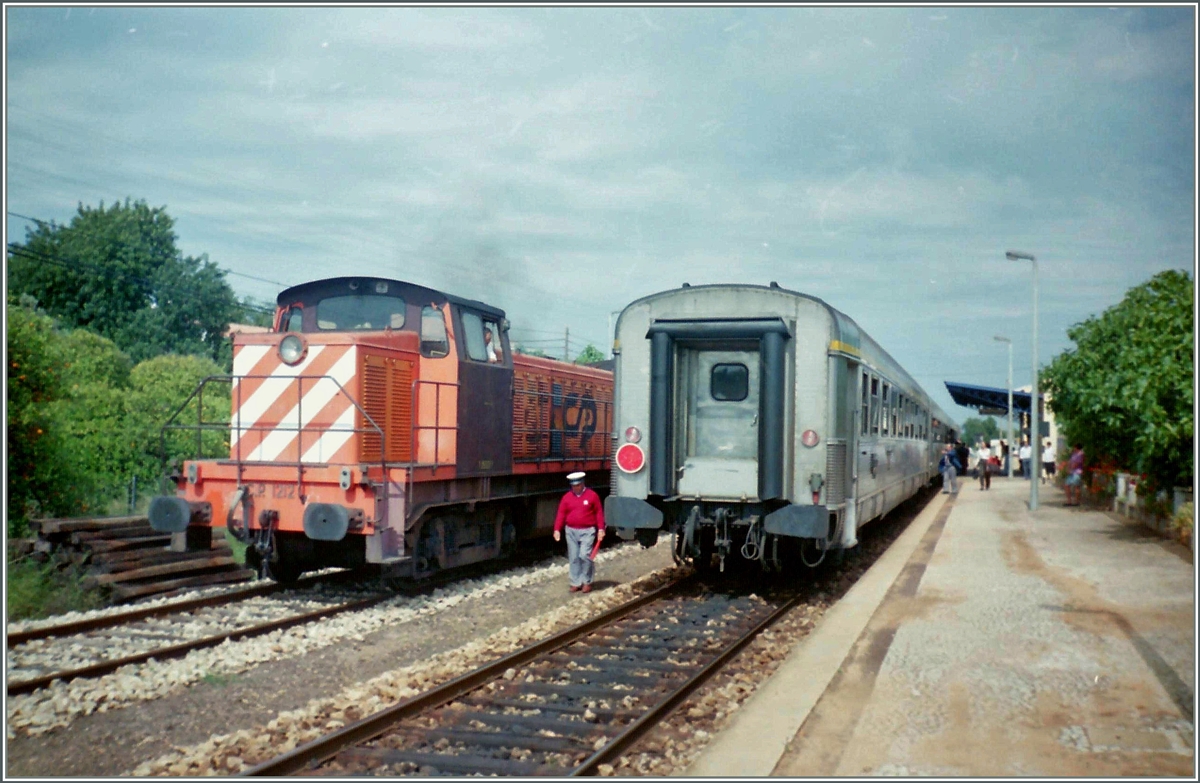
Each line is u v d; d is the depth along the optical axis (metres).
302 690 7.29
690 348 11.23
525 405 13.80
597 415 16.89
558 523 11.95
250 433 10.95
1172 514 14.41
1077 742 5.70
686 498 11.11
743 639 8.67
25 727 6.34
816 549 11.86
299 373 10.76
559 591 11.78
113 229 42.47
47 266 41.75
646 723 6.27
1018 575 11.59
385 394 11.06
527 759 5.79
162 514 10.42
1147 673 7.11
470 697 6.95
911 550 14.59
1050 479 34.78
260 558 11.42
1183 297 13.02
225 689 7.27
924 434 23.30
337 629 9.20
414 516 10.66
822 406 10.63
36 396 14.44
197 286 44.00
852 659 7.73
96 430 19.08
